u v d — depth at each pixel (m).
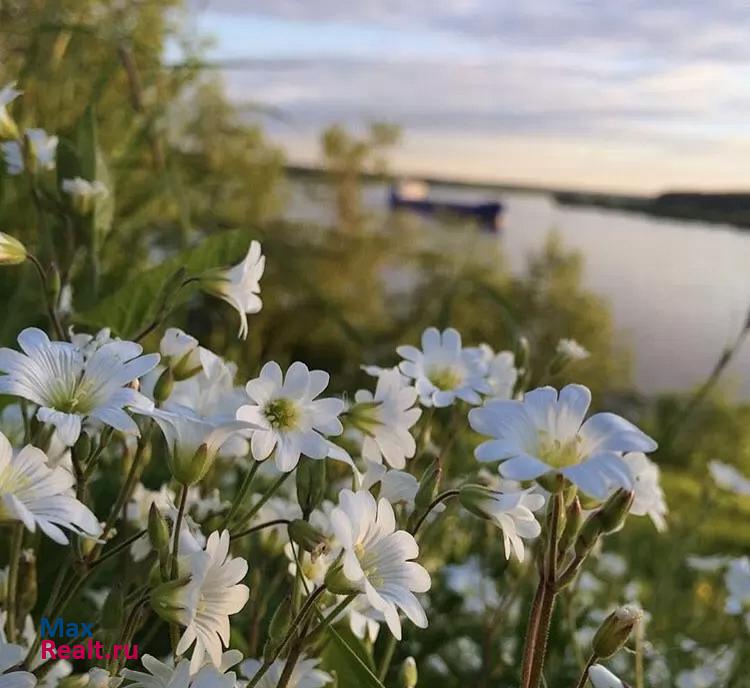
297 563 0.12
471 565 0.26
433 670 0.22
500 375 0.18
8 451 0.10
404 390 0.14
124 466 0.15
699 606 0.32
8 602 0.12
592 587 0.27
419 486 0.13
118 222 0.34
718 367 0.29
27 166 0.19
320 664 0.13
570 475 0.10
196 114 0.50
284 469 0.11
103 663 0.11
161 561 0.10
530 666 0.11
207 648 0.10
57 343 0.11
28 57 0.30
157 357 0.11
